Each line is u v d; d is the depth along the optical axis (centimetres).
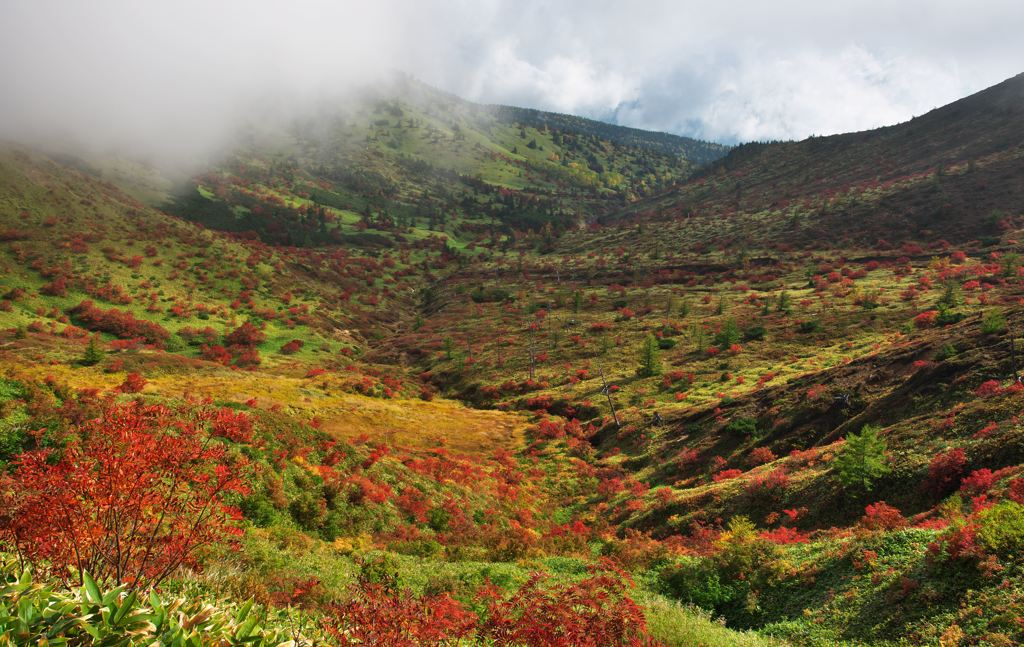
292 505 1844
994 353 3903
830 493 2827
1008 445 2442
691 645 1080
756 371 7206
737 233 16975
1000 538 1124
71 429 1368
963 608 1062
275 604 697
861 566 1396
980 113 19988
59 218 12656
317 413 5525
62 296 9812
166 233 14350
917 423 3394
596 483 4909
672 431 5550
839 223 15125
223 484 464
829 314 8962
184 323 10450
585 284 15112
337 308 14038
